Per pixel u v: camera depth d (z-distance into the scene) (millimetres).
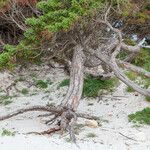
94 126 12539
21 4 15891
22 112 13062
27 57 14203
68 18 12969
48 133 11906
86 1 13438
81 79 13484
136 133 12047
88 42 14602
